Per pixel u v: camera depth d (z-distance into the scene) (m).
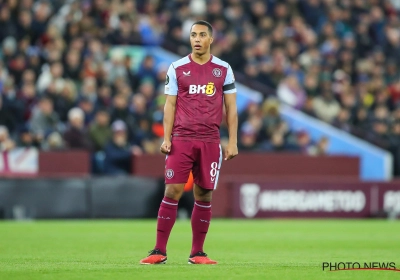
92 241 44.16
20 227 55.28
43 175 66.56
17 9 80.19
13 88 75.62
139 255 35.38
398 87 95.38
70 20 82.94
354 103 91.00
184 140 29.80
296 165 75.56
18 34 79.81
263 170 74.88
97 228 55.09
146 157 70.75
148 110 75.88
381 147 87.06
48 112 70.62
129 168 70.75
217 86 30.08
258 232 53.47
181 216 67.81
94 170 69.88
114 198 66.50
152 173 70.81
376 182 73.50
